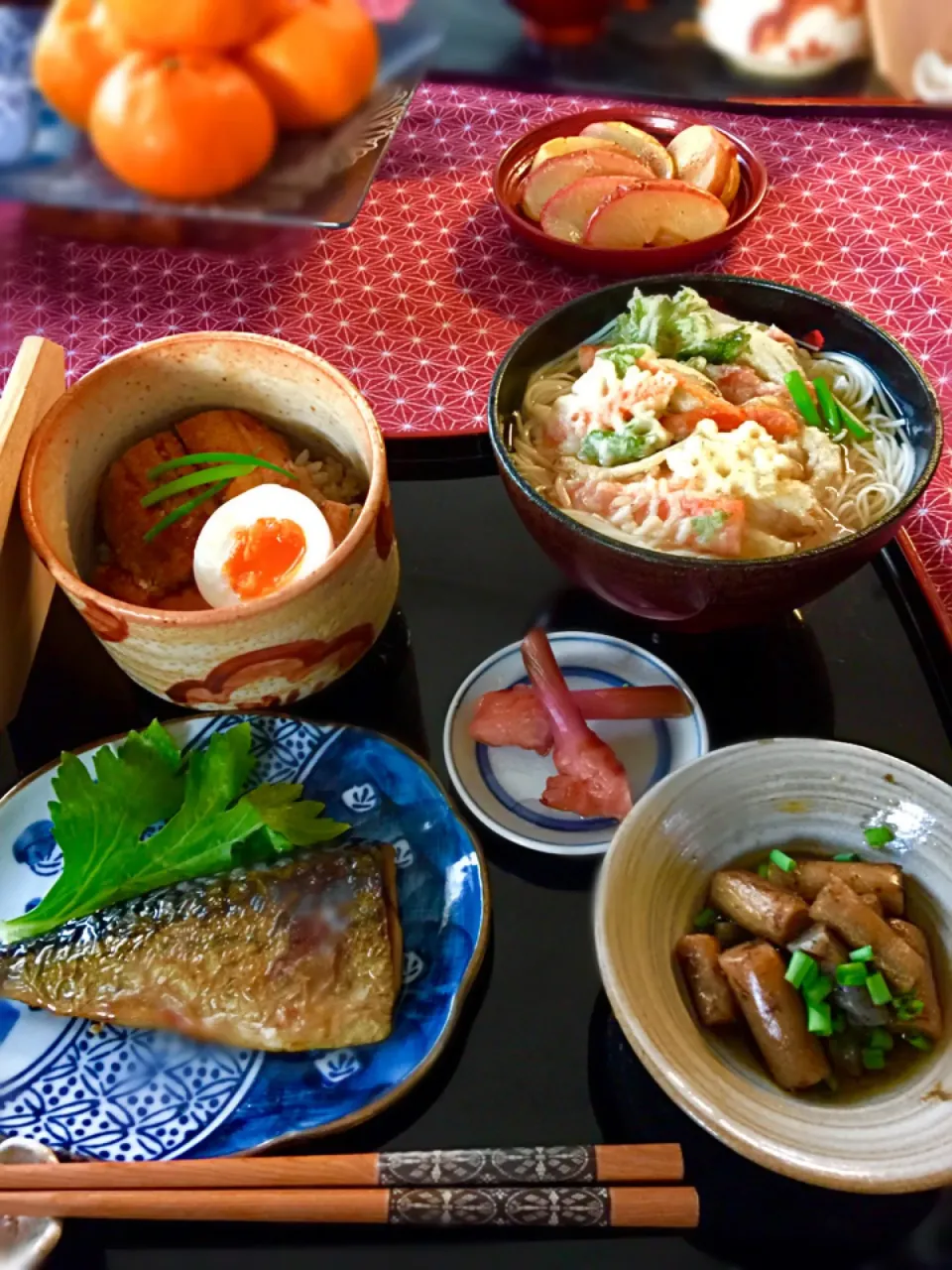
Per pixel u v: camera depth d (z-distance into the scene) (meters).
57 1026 0.32
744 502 0.36
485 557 0.44
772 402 0.39
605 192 0.53
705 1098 0.26
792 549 0.36
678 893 0.32
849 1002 0.29
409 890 0.34
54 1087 0.30
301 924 0.31
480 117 0.65
